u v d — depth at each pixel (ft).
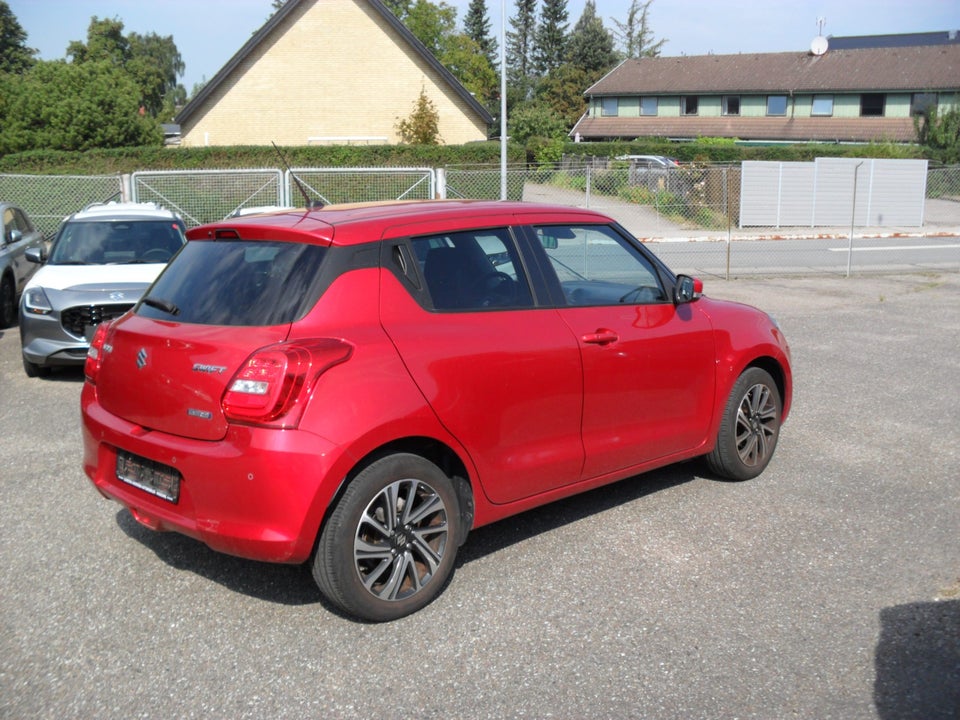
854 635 12.62
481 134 131.34
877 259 66.03
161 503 13.25
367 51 128.16
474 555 15.46
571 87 265.13
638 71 214.28
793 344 33.83
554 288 15.52
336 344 12.50
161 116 303.07
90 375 14.83
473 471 13.98
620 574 14.64
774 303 44.24
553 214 16.14
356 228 13.47
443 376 13.38
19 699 11.30
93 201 71.87
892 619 13.06
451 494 13.67
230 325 12.90
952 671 11.66
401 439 13.26
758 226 89.61
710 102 202.39
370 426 12.43
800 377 28.43
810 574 14.55
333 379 12.30
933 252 71.46
